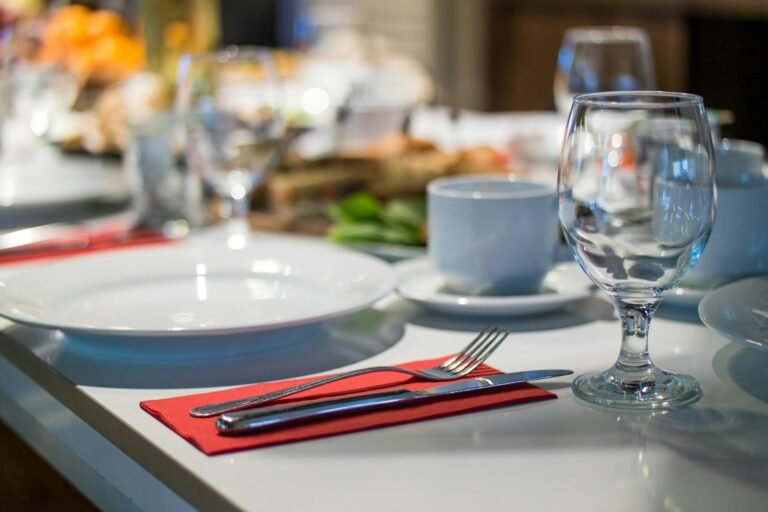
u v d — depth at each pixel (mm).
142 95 1842
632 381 638
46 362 745
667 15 3736
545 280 934
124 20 2238
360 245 1087
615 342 765
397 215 1111
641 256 613
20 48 1946
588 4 4035
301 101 2070
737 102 3768
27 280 843
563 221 628
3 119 1858
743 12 3512
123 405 646
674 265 613
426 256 1045
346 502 490
